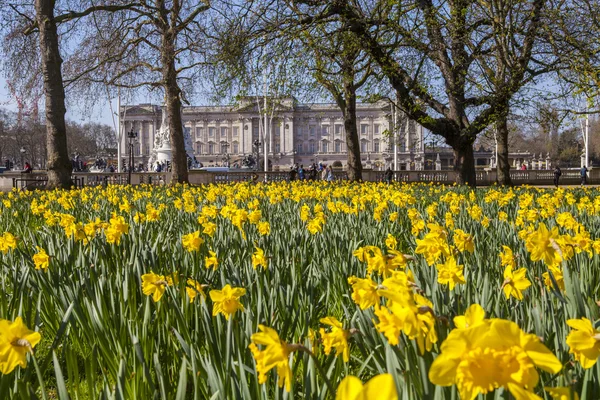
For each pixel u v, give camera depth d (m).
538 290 3.95
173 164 29.56
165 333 3.51
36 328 3.54
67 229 5.91
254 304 3.79
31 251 6.32
